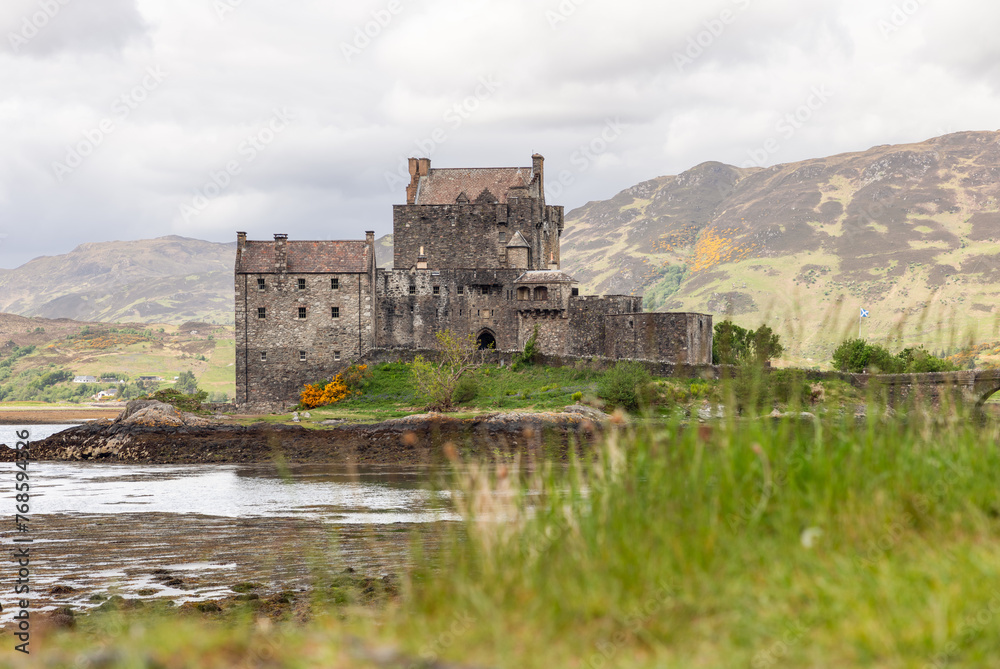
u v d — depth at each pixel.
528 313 101.12
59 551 32.06
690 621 9.55
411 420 71.75
